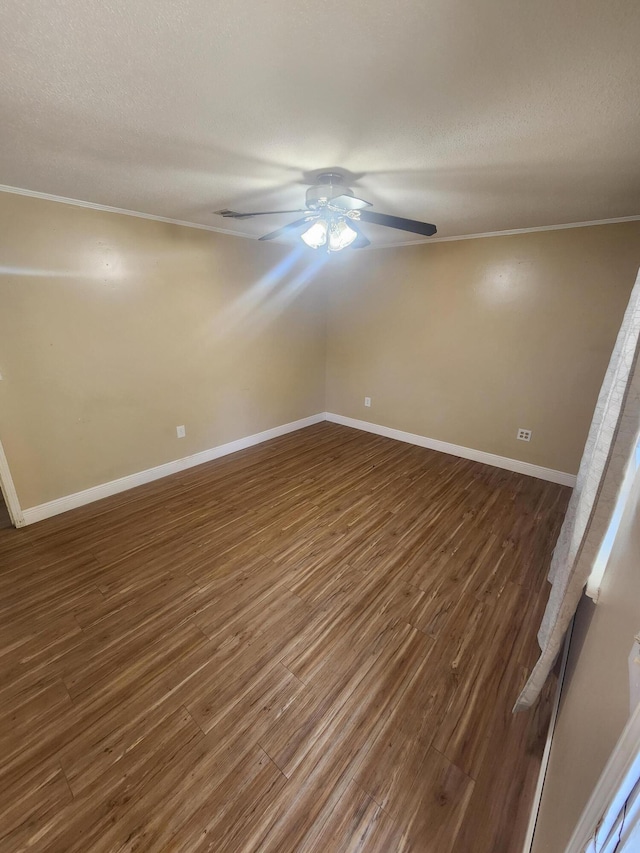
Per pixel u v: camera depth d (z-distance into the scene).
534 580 2.20
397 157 1.72
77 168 1.91
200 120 1.41
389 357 4.27
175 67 1.11
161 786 1.25
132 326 2.96
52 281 2.50
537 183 2.01
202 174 1.98
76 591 2.07
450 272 3.60
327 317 4.70
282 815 1.19
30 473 2.63
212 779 1.27
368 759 1.34
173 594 2.06
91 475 2.95
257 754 1.35
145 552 2.39
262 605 2.00
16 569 2.23
